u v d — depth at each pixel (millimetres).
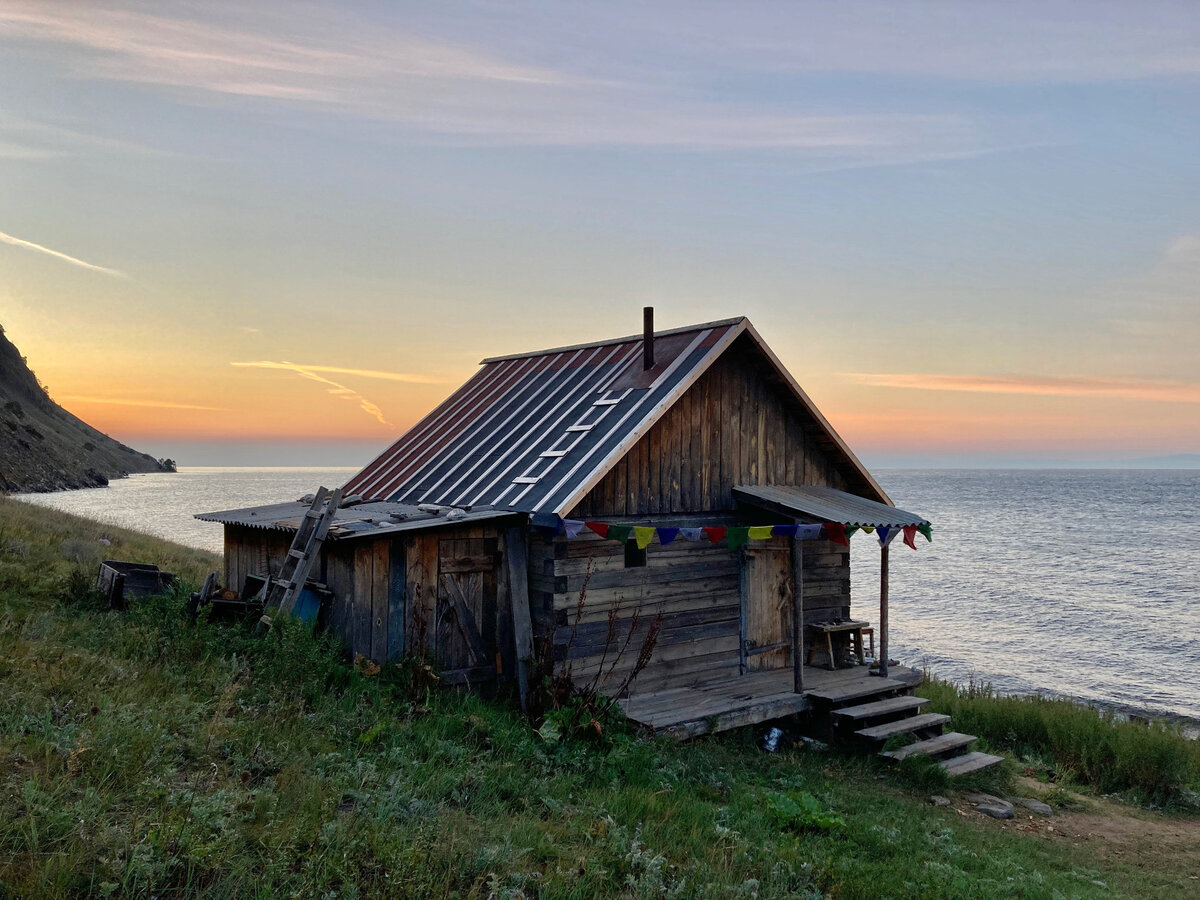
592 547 13695
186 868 5625
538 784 9094
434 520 12828
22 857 5359
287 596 12359
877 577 59594
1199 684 29453
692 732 12719
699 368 14648
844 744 14219
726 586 15812
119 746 7012
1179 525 114312
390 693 11242
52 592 13664
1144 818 13039
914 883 8438
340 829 6453
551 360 18922
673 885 7152
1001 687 28422
